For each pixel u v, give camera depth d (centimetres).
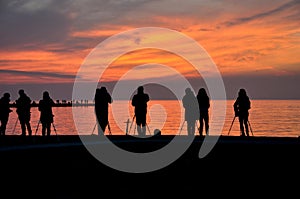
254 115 12544
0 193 1509
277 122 8769
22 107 1945
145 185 1808
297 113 14162
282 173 1681
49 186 1631
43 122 1950
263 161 1703
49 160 1639
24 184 1567
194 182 1772
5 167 1524
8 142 1802
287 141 1792
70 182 1675
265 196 1689
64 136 2006
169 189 1792
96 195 1728
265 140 1830
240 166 1725
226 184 1734
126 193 1775
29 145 1683
